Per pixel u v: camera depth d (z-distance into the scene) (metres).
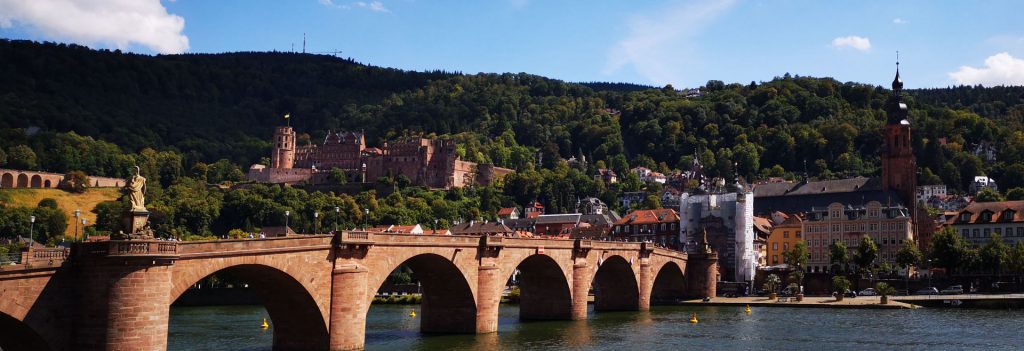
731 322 131.12
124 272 66.38
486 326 110.06
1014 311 146.50
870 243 187.25
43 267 64.25
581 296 132.50
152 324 67.62
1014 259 174.25
